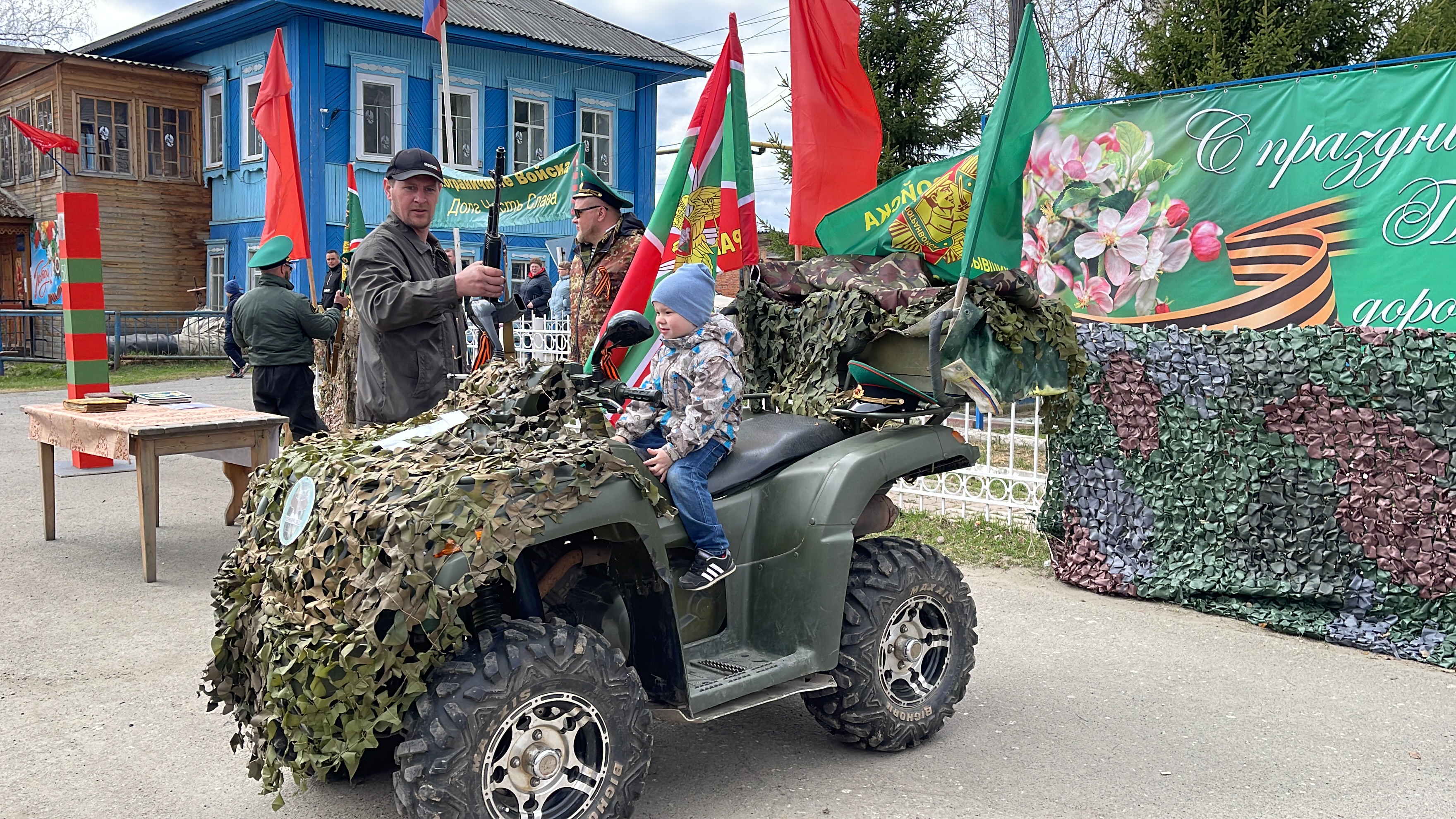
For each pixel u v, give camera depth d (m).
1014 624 5.73
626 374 4.80
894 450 3.95
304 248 9.53
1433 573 5.22
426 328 4.54
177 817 3.51
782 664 3.68
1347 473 5.49
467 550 2.84
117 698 4.51
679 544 3.57
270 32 20.84
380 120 20.73
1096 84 20.78
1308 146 7.94
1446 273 7.36
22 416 13.41
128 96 22.25
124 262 22.44
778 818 3.52
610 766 3.17
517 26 22.17
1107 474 6.35
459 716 2.87
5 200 23.72
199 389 16.42
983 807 3.62
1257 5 10.79
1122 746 4.14
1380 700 4.66
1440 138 7.32
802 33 5.69
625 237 5.57
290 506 3.21
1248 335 5.86
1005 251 4.02
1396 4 10.77
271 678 2.89
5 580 6.23
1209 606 5.92
